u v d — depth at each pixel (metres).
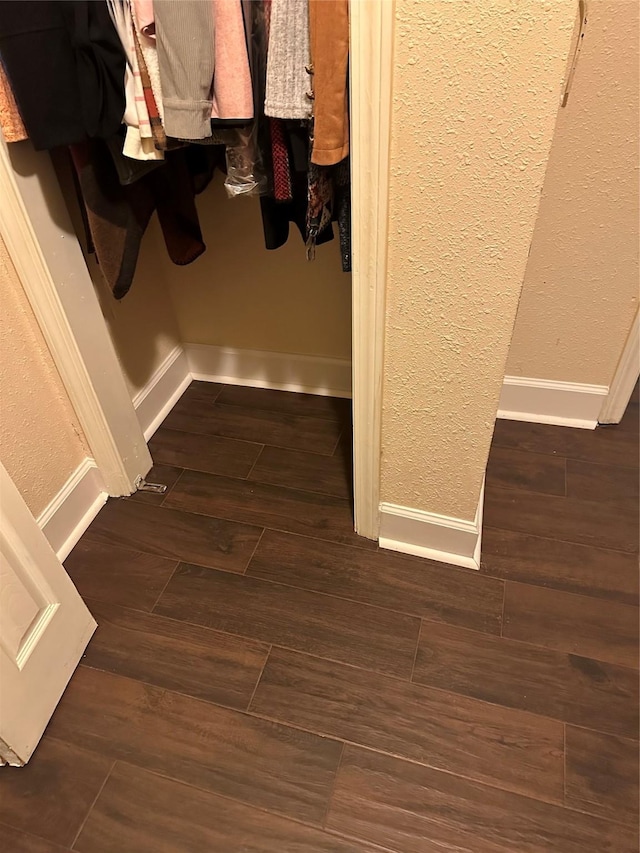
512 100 0.86
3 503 1.10
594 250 1.60
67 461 1.63
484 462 1.35
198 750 1.24
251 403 2.14
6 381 1.38
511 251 1.01
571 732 1.23
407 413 1.32
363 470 1.47
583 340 1.78
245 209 1.78
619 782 1.16
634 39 1.27
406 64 0.88
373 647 1.39
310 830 1.12
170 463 1.91
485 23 0.81
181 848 1.11
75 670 1.38
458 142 0.92
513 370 1.91
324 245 1.78
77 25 1.00
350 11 0.85
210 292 2.02
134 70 1.08
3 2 0.97
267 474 1.85
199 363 2.23
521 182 0.93
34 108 1.07
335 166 1.21
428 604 1.47
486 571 1.53
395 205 1.02
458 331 1.14
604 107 1.38
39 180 1.25
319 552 1.61
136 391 1.93
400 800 1.15
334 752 1.22
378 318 1.17
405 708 1.28
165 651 1.41
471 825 1.12
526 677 1.32
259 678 1.35
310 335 2.03
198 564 1.60
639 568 1.52
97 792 1.19
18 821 1.16
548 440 1.90
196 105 1.06
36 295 1.36
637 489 1.73
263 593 1.52
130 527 1.71
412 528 1.56
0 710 1.13
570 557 1.55
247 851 1.10
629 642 1.37
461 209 0.99
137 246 1.42
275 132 1.17
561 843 1.09
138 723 1.29
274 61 1.02
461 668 1.34
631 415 1.98
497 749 1.21
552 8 0.78
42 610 1.26
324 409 2.09
